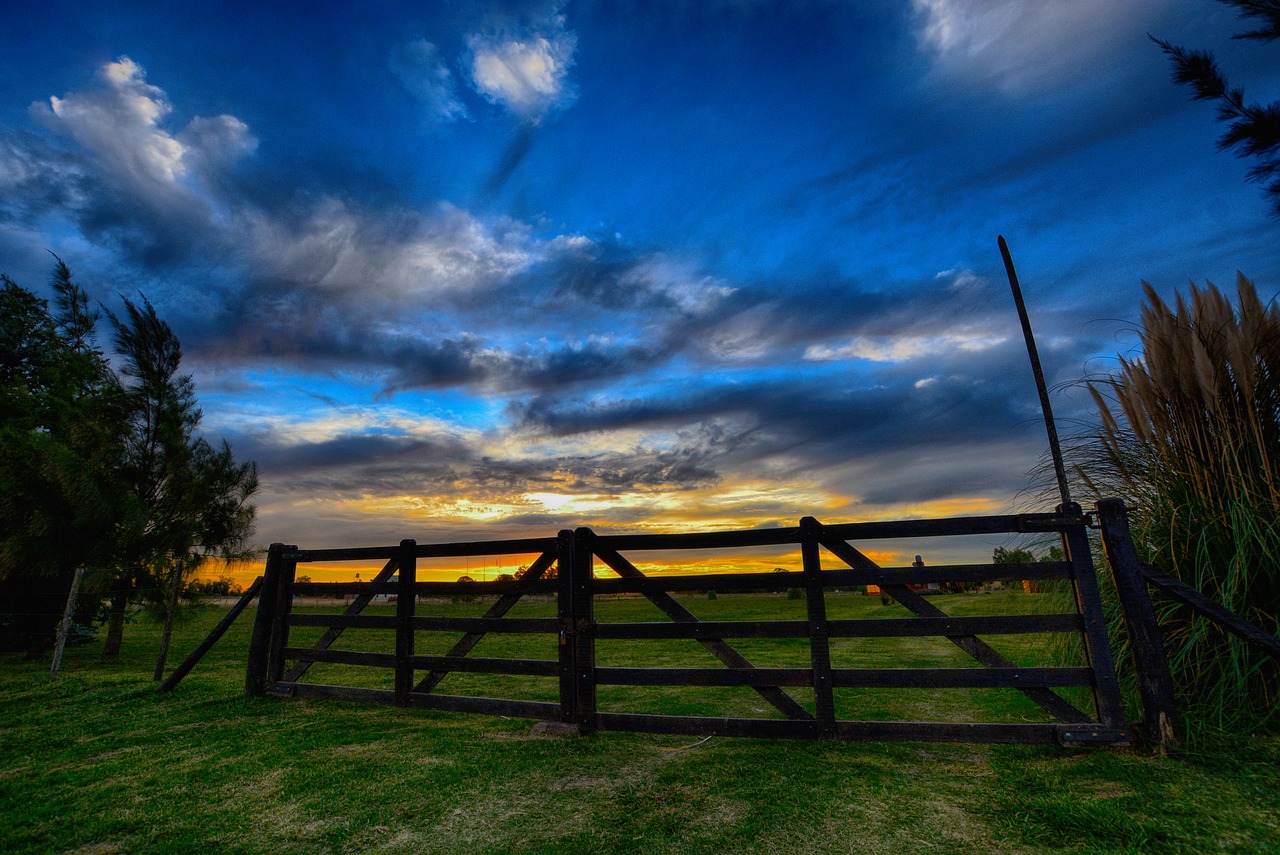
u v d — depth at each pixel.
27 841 3.30
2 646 11.27
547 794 3.77
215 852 3.12
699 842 3.06
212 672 8.93
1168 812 3.07
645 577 5.19
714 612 20.81
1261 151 4.30
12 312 14.17
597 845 3.07
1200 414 4.94
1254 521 4.42
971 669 4.35
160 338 12.12
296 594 7.16
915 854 2.85
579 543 5.45
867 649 10.18
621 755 4.52
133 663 10.02
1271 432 4.81
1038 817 3.12
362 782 4.06
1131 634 4.18
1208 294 4.96
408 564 6.38
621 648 11.52
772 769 4.07
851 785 3.72
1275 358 4.82
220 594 12.28
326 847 3.15
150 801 3.82
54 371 12.01
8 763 4.70
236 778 4.21
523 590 5.66
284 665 7.11
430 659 6.04
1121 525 4.33
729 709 6.14
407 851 3.08
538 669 5.43
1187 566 4.70
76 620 11.12
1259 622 4.31
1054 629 4.30
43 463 10.07
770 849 2.96
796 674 4.67
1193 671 4.52
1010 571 4.44
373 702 6.29
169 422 11.78
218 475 11.98
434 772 4.21
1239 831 2.83
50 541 10.11
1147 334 5.17
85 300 13.72
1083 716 4.16
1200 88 4.37
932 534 4.61
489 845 3.11
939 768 4.00
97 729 5.68
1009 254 5.51
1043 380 5.07
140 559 11.01
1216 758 3.70
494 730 5.36
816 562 4.75
